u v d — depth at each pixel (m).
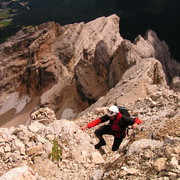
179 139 8.81
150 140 9.77
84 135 14.11
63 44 106.12
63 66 102.50
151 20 193.88
